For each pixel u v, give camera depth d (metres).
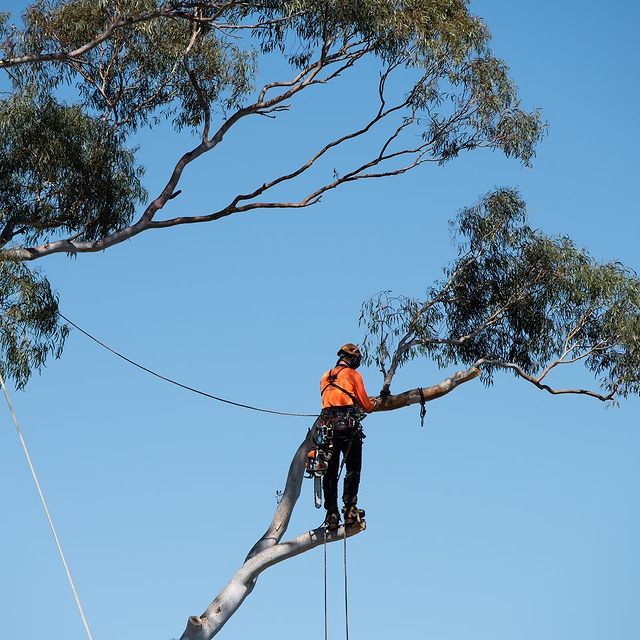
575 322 27.61
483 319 27.70
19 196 25.44
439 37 25.97
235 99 28.28
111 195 26.17
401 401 23.92
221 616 21.66
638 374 26.83
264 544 22.70
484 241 27.81
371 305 26.20
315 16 25.47
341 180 27.27
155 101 28.05
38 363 23.75
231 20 25.45
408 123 27.58
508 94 27.58
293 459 23.58
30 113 24.94
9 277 23.27
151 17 23.89
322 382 18.92
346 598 18.03
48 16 26.00
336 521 18.39
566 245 27.70
